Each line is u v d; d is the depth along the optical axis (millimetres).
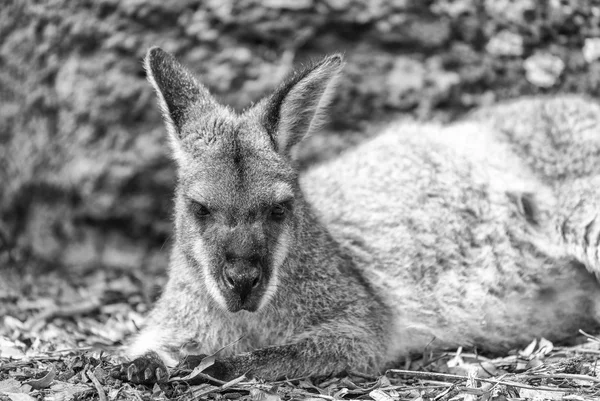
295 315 10750
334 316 10859
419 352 11758
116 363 10461
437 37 18219
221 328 10812
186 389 9664
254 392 9469
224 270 9867
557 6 18391
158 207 18031
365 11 18203
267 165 10281
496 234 12195
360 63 18094
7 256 18312
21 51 19094
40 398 9172
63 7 18875
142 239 18016
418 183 12414
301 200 10984
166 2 18406
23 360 10672
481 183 12406
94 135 18375
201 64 18031
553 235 12227
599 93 17969
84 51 18672
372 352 10758
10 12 19281
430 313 11844
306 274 10820
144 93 18344
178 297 11016
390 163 12703
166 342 10961
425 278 11953
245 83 17891
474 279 12023
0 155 18984
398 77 18016
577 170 12625
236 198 10008
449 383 10086
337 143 17734
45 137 18719
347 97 17906
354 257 11992
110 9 18594
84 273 17578
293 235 10609
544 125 13172
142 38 18422
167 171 18062
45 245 18328
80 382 9688
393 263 12023
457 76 17984
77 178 18281
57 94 18688
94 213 18172
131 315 14383
